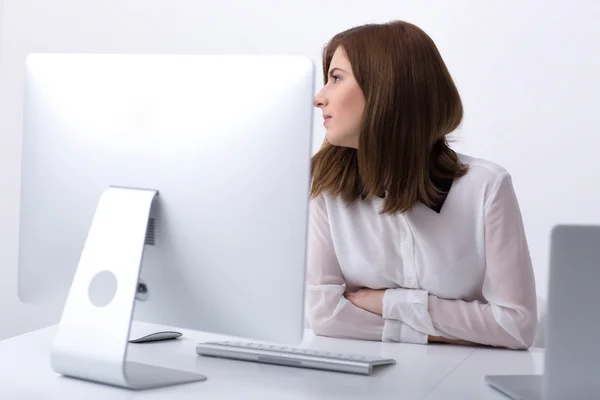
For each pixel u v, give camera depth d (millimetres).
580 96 3225
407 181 1892
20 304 3797
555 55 3246
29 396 1248
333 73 1931
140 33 3678
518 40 3285
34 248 1493
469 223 1932
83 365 1325
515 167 3318
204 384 1347
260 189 1272
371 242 1976
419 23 3395
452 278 1940
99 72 1401
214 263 1320
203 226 1319
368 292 1913
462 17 3342
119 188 1370
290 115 1248
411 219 1945
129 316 1298
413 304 1841
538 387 1344
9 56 3783
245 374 1433
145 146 1357
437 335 1831
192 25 3625
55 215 1458
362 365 1457
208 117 1304
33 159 1476
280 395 1287
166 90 1338
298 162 1248
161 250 1365
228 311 1327
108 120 1392
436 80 1901
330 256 2010
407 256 1957
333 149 1996
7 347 1609
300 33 3523
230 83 1288
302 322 1268
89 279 1344
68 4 3730
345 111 1904
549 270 1207
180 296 1369
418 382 1411
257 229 1279
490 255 1895
